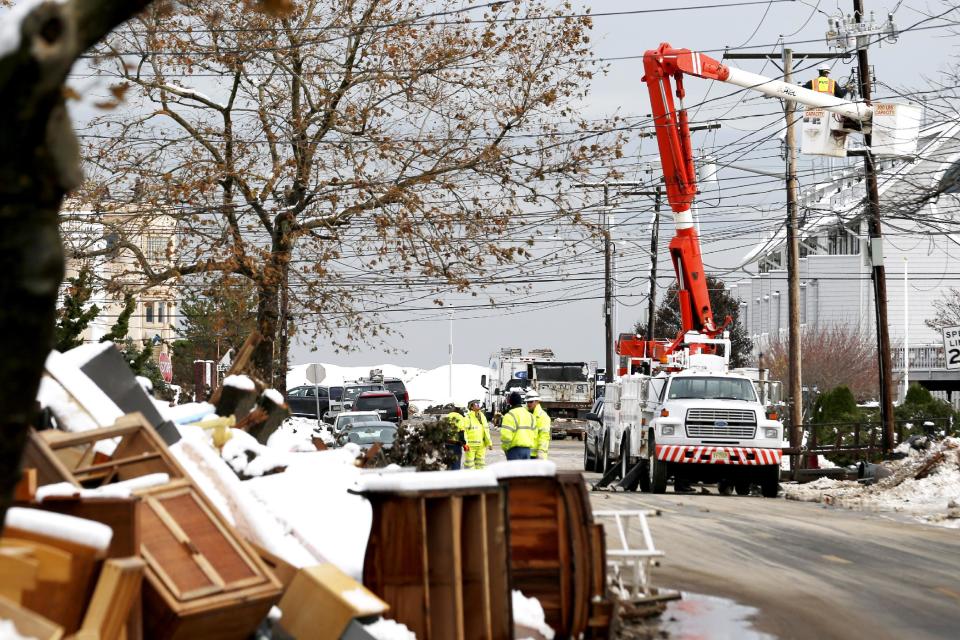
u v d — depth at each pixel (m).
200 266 54.00
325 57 54.34
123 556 12.56
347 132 54.19
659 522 43.03
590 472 86.06
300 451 29.47
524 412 46.22
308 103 55.22
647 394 66.44
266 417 28.02
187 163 54.12
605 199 70.44
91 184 53.38
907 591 27.88
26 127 7.72
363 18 54.59
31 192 7.83
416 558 17.05
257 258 54.38
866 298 143.25
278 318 56.75
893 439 71.19
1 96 7.61
